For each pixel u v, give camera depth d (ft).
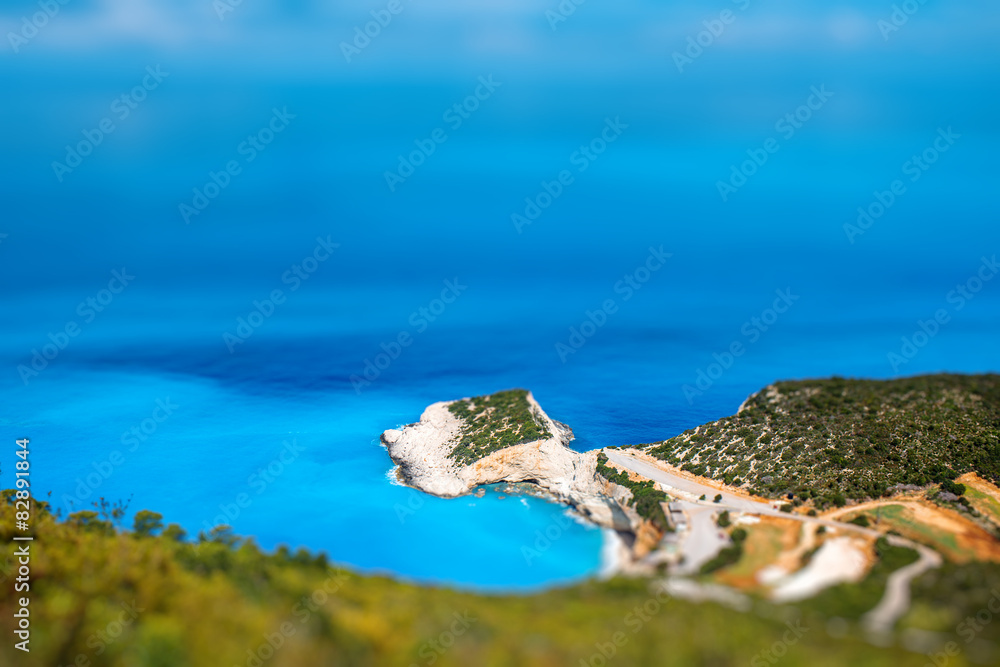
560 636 181.98
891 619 199.72
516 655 172.76
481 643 178.91
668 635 180.75
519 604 210.18
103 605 196.85
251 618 189.47
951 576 223.51
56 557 225.56
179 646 179.52
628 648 175.52
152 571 216.74
